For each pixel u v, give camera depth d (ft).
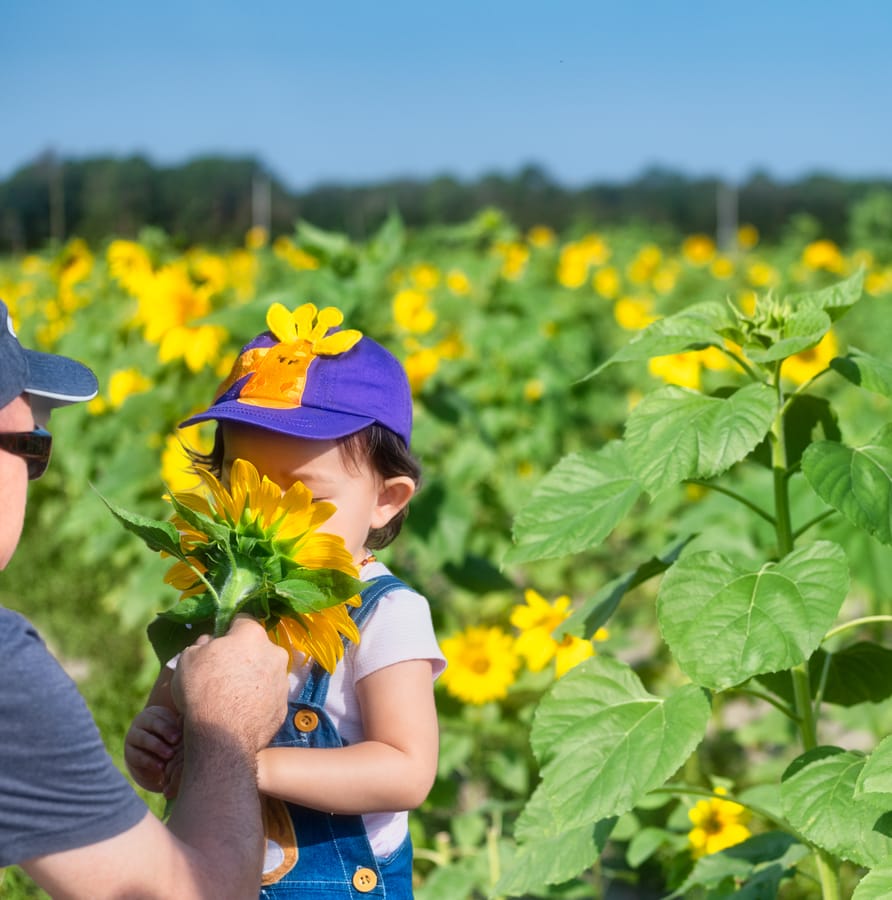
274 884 5.84
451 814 12.44
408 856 6.21
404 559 14.32
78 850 4.61
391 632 5.95
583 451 7.59
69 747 4.59
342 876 5.86
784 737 13.60
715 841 9.55
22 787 4.53
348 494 5.96
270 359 6.03
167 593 14.67
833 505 6.34
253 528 5.36
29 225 46.16
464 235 25.89
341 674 5.98
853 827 6.26
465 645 11.65
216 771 5.09
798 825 6.38
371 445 6.02
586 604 7.89
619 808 6.45
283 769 5.60
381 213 84.79
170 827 5.00
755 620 6.22
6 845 4.55
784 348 6.72
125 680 16.42
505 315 22.17
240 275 26.68
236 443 5.99
